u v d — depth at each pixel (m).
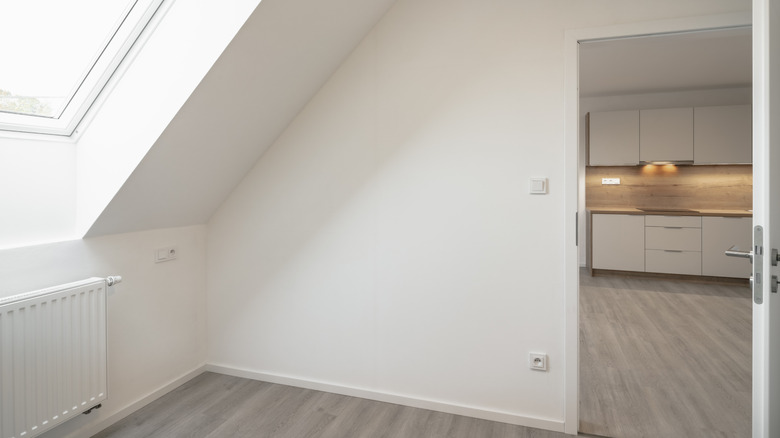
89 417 2.19
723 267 5.50
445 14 2.39
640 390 2.70
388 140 2.52
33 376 1.82
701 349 3.37
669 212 5.73
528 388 2.31
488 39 2.32
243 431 2.24
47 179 2.04
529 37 2.25
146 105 2.02
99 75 2.02
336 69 2.60
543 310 2.28
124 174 2.08
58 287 1.93
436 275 2.46
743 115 5.45
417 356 2.51
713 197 5.96
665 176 6.15
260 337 2.87
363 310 2.62
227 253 2.92
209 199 2.75
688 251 5.65
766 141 1.51
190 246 2.84
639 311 4.38
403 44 2.47
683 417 2.38
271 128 2.61
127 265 2.40
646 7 2.08
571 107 2.18
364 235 2.60
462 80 2.37
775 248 1.54
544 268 2.27
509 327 2.33
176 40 1.96
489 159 2.34
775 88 1.54
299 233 2.74
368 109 2.55
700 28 2.01
